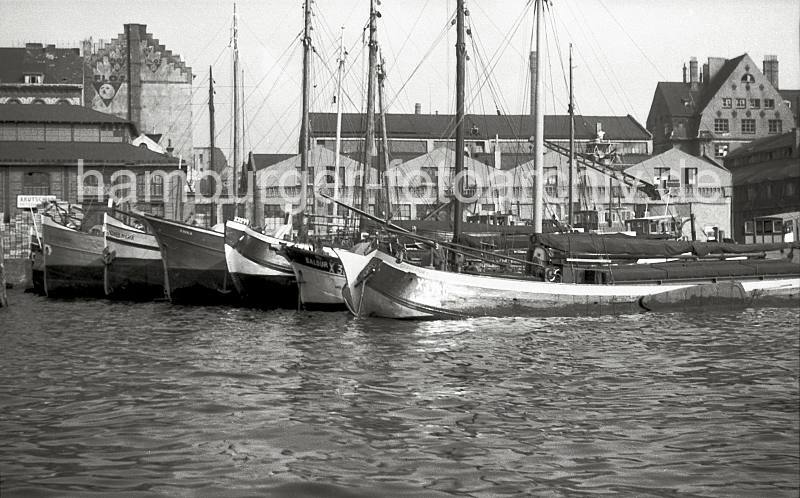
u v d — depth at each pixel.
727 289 41.91
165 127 112.50
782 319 38.53
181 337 33.00
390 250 37.53
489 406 20.17
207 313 43.34
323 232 68.62
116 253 53.28
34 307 47.44
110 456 15.77
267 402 20.45
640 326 35.56
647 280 40.53
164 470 14.95
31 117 84.69
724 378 23.77
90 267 54.09
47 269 54.56
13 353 28.64
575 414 19.33
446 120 105.75
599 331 33.97
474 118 103.44
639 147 109.62
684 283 41.38
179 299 49.25
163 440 16.86
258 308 46.47
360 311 38.34
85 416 18.88
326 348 29.55
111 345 30.69
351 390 22.02
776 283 43.53
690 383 23.06
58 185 76.94
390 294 36.97
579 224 63.38
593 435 17.50
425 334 33.03
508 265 40.38
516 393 21.70
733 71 124.06
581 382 23.22
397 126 103.12
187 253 48.47
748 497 13.90
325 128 95.12
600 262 40.69
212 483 14.27
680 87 128.12
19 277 66.06
